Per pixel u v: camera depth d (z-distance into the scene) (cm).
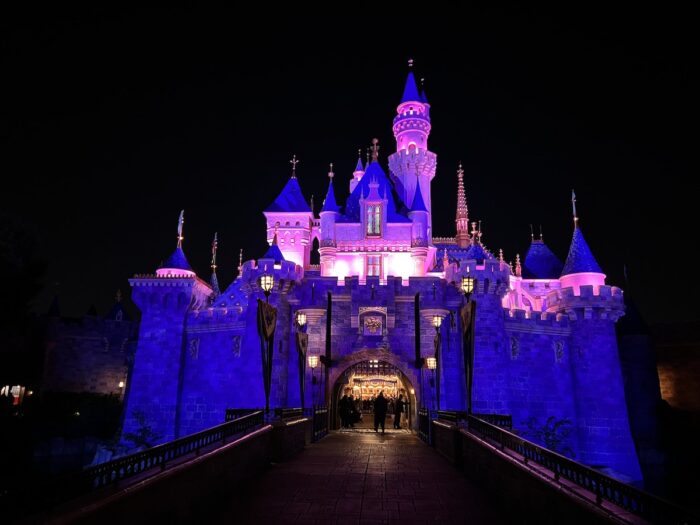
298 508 1159
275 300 4078
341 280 4241
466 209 7588
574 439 4284
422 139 6800
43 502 616
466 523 1053
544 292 6134
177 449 1027
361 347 4062
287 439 1970
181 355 4716
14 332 6041
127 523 736
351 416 3909
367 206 5734
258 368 4012
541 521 880
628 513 630
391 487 1403
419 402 3869
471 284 1884
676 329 5734
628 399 4859
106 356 6488
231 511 1124
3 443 3575
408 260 5581
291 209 6250
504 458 1118
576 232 5172
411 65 7144
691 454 4519
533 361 4294
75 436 5441
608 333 4450
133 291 4844
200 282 5056
